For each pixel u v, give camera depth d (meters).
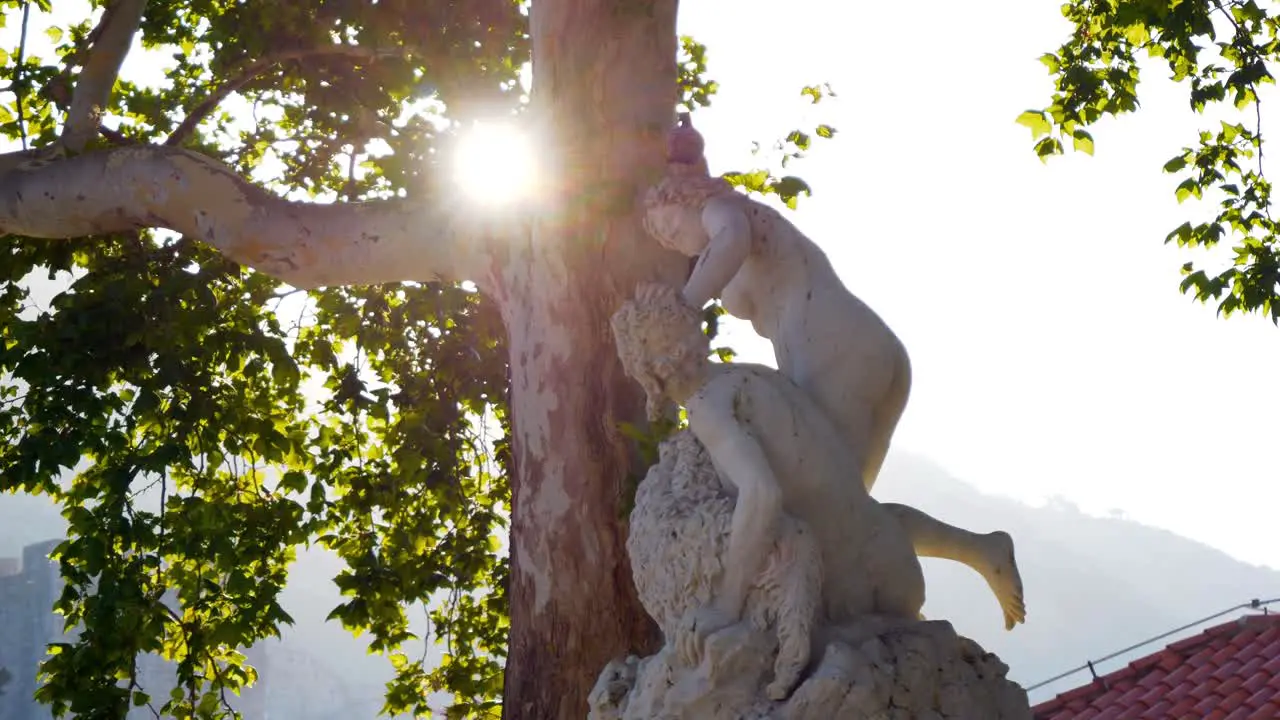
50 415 10.38
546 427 7.46
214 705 11.53
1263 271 10.19
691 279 4.31
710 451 4.16
